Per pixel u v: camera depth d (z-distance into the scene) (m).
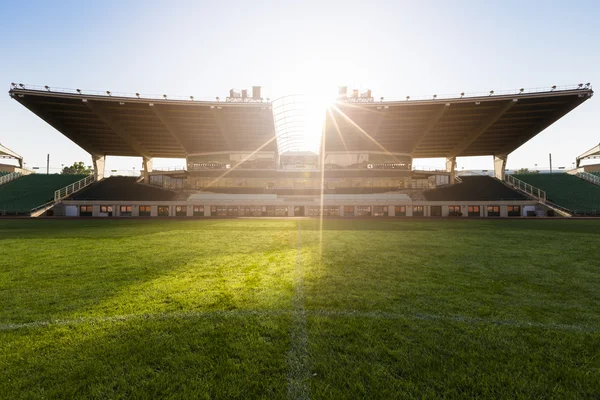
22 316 4.07
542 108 36.41
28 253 9.05
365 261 7.91
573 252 9.27
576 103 34.25
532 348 3.19
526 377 2.68
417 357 3.02
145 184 48.38
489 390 2.52
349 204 40.84
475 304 4.55
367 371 2.79
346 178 48.81
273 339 3.42
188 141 47.78
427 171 48.81
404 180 48.78
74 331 3.61
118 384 2.62
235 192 47.62
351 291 5.22
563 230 16.91
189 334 3.53
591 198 41.28
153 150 53.12
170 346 3.25
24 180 47.19
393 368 2.84
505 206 39.16
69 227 18.91
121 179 50.97
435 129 43.22
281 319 3.98
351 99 42.16
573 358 2.98
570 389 2.52
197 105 36.41
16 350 3.16
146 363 2.94
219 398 2.45
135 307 4.42
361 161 49.91
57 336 3.48
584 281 5.88
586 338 3.41
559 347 3.21
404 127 42.88
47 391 2.52
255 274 6.48
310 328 3.70
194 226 20.20
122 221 26.38
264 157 50.25
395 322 3.88
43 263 7.57
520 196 42.00
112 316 4.07
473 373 2.75
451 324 3.81
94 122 40.47
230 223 23.94
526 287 5.46
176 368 2.86
